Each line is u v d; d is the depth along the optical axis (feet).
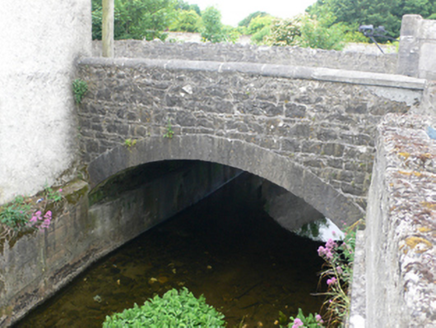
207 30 52.19
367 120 14.78
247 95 16.40
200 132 17.67
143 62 18.12
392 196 4.52
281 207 31.86
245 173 42.22
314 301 19.21
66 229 19.40
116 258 22.63
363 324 6.24
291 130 16.01
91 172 20.86
